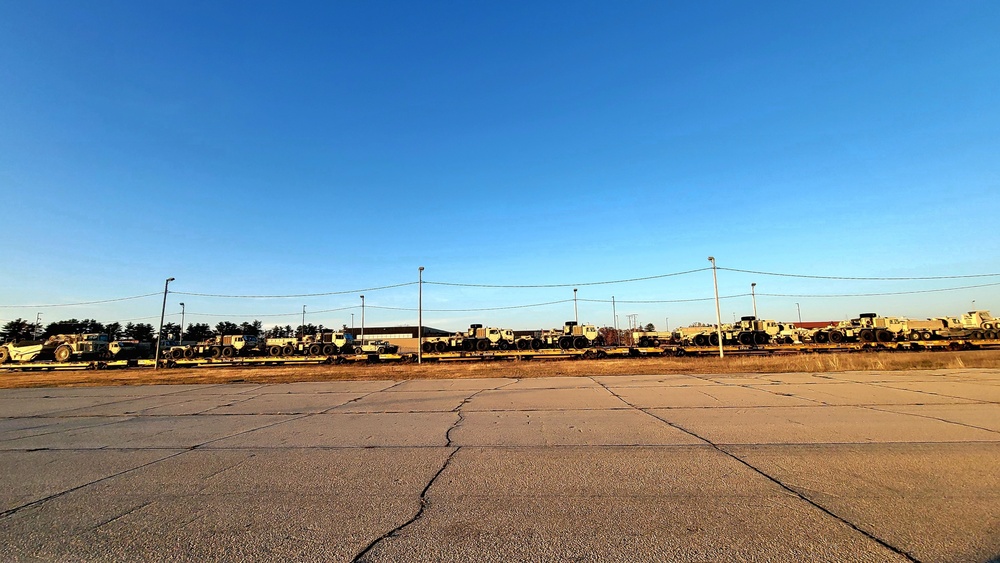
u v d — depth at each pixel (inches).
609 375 858.1
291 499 203.3
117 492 218.2
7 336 3572.8
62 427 415.2
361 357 1630.2
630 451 277.7
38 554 153.6
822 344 1530.5
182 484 229.6
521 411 451.2
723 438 307.7
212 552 152.3
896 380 657.0
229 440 341.1
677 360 1245.7
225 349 1921.8
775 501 187.6
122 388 845.2
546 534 160.6
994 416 368.8
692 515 174.7
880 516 169.6
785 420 367.2
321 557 147.2
